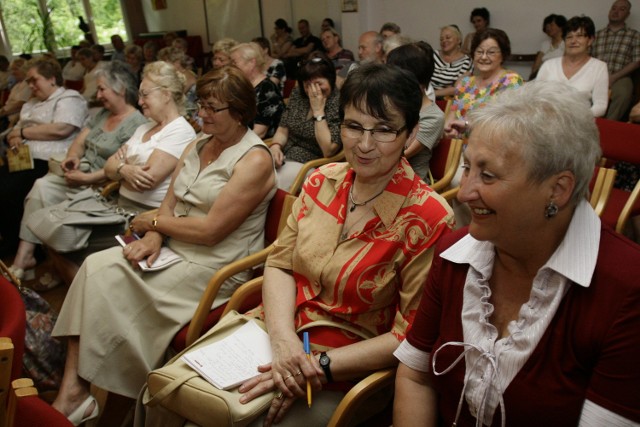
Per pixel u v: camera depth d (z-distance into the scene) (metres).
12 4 9.73
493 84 2.86
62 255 2.28
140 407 1.37
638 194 1.98
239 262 1.62
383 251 1.22
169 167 2.23
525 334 0.84
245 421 1.14
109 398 1.70
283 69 4.61
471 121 0.83
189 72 4.30
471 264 0.93
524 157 0.76
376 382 1.13
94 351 1.62
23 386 0.79
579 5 4.92
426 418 1.04
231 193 1.70
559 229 0.83
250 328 1.38
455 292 0.97
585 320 0.79
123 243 1.80
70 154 2.79
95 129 2.74
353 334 1.29
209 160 1.85
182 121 2.30
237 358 1.27
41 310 1.74
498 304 0.93
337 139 2.68
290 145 2.94
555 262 0.81
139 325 1.68
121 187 2.38
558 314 0.82
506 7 5.38
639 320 0.74
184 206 1.85
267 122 3.21
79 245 2.18
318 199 1.37
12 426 0.81
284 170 2.79
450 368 0.95
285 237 1.43
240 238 1.79
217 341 1.34
